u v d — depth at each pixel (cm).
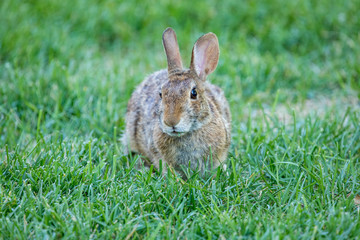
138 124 1036
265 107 1287
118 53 1594
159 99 901
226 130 959
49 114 1186
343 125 1155
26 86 1241
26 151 976
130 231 732
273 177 884
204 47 963
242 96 1331
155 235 703
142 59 1497
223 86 1291
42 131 1110
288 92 1345
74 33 1631
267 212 769
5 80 1327
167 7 1758
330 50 1508
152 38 1641
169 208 798
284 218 766
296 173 884
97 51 1559
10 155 949
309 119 1067
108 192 839
